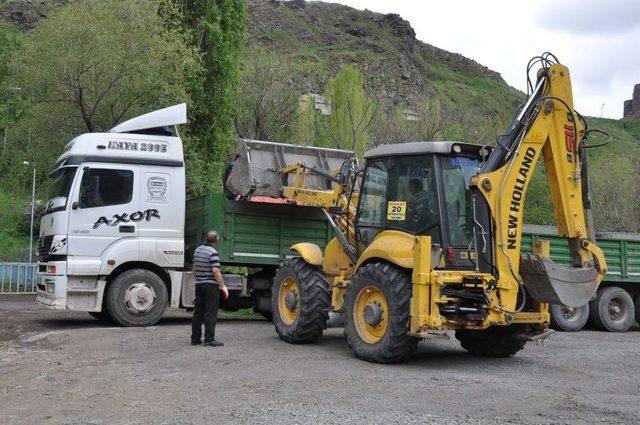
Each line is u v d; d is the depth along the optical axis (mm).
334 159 13891
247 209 13773
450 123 33844
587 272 9047
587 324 16594
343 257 10922
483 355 10234
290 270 11086
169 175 13289
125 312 12828
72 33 20031
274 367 8734
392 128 32844
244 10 28531
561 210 9125
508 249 8961
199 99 24750
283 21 141375
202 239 13883
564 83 9234
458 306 8742
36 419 6355
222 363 9031
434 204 9086
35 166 22844
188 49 22375
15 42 21359
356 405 6699
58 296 12398
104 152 12883
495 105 131000
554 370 9109
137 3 21500
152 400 6992
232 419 6160
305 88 38656
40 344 10844
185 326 13133
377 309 9203
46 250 12984
